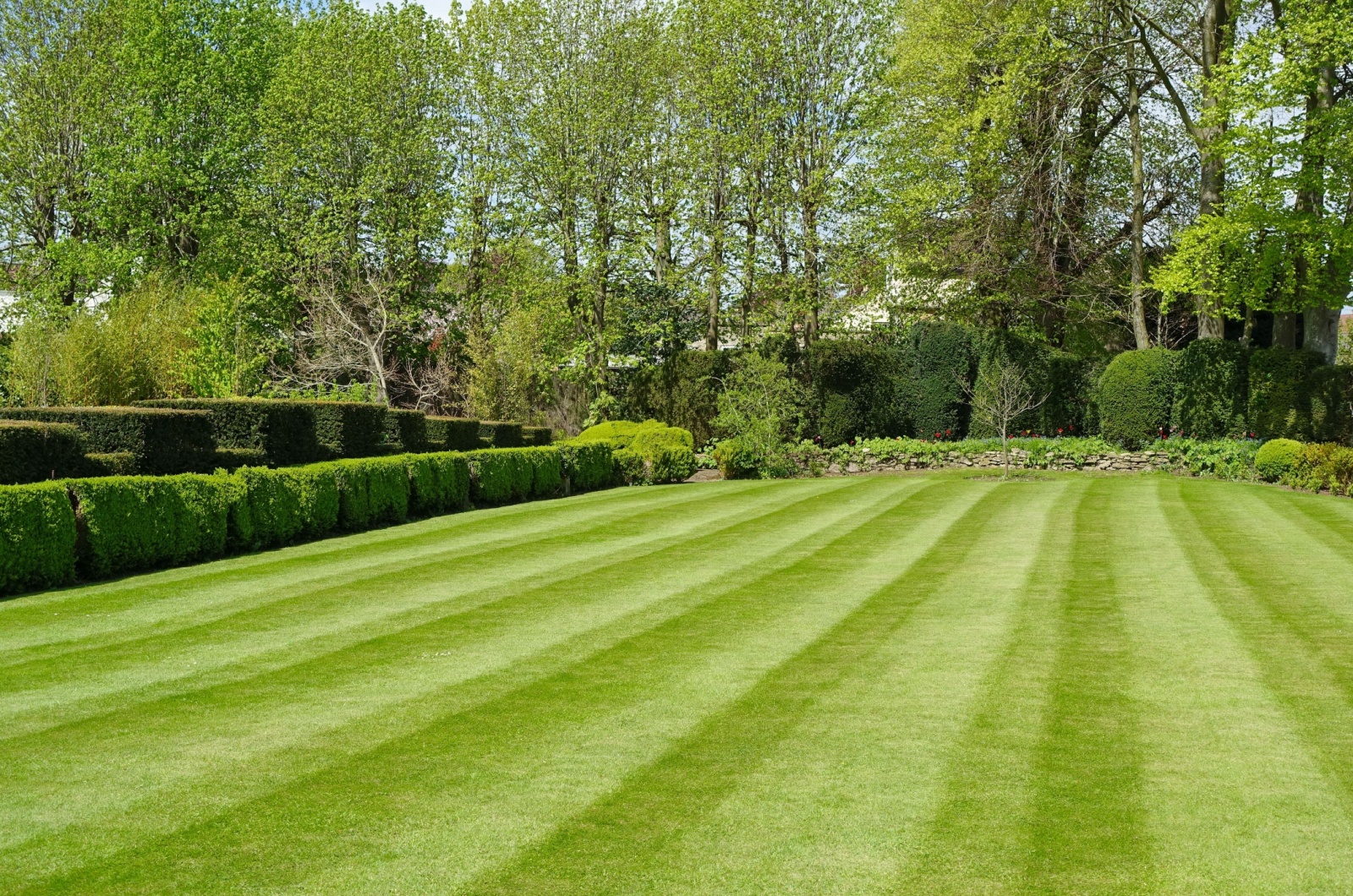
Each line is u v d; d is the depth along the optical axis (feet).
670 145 89.45
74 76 88.84
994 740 16.99
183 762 16.06
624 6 88.74
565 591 29.86
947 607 27.40
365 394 89.25
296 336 92.79
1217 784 15.06
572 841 13.35
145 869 12.60
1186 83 69.21
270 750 16.58
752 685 20.17
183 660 22.06
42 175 87.25
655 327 92.73
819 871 12.53
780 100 85.76
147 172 86.58
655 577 32.04
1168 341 95.71
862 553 36.68
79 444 38.52
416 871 12.56
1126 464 69.46
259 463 48.19
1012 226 86.17
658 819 14.01
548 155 86.48
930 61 85.66
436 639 23.98
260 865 12.70
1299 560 33.01
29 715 18.29
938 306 93.66
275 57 99.45
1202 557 33.88
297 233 90.38
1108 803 14.44
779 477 73.20
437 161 94.89
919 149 89.10
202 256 90.27
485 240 91.40
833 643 23.49
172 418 43.29
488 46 93.20
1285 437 65.36
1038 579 31.04
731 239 85.40
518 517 47.98
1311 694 19.13
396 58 93.61
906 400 86.02
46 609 27.25
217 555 36.32
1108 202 87.15
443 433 64.44
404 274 94.63
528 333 86.74
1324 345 71.26
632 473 68.64
